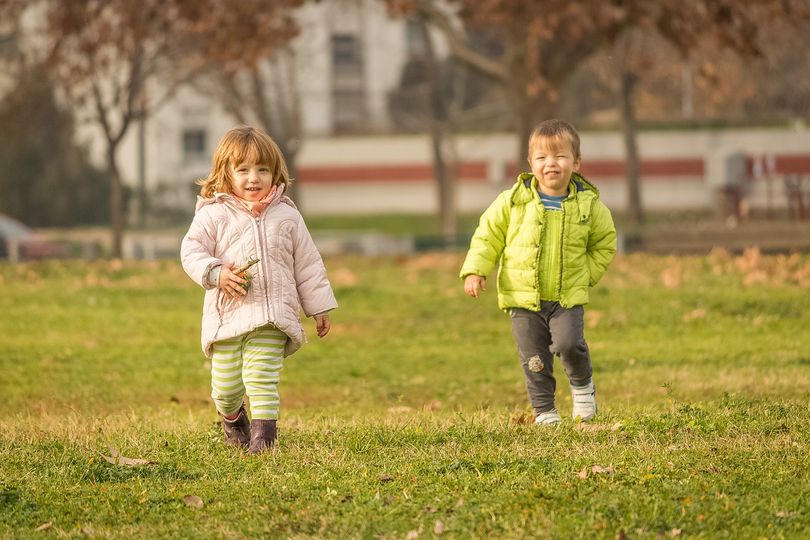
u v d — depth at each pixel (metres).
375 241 73.31
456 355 27.58
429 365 26.39
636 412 16.05
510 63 58.62
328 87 127.81
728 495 10.66
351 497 10.96
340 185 115.25
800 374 21.84
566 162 15.29
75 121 82.62
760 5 53.50
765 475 11.34
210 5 56.50
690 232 50.84
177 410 20.81
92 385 24.02
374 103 128.38
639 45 81.38
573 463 11.98
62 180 101.44
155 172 122.25
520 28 55.72
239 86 80.62
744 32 53.22
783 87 100.12
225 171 13.61
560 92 59.94
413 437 13.96
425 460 12.34
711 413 14.99
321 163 115.38
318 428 15.38
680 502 10.43
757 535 9.70
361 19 98.38
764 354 25.27
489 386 23.34
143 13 60.28
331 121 127.88
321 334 13.77
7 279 41.59
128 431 15.39
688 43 55.50
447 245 72.56
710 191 100.44
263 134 13.74
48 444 14.18
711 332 28.97
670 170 107.88
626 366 24.39
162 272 43.78
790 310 31.14
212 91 78.62
